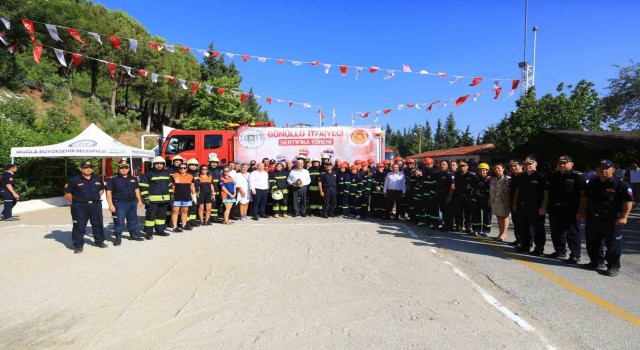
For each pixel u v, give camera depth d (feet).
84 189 25.18
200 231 32.09
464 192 32.37
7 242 28.25
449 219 33.19
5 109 84.12
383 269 21.01
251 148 49.06
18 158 52.16
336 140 48.60
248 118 141.18
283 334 13.20
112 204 26.94
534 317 14.67
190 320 14.42
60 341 12.87
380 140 48.70
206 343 12.59
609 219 20.51
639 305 15.99
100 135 55.06
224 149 50.24
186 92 137.08
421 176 35.63
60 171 61.57
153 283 18.71
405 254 24.44
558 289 17.97
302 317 14.64
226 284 18.51
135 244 27.17
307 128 48.78
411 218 37.83
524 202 25.13
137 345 12.52
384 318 14.52
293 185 40.47
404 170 41.50
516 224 26.89
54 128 90.02
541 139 59.72
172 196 31.45
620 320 14.43
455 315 14.80
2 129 52.60
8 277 19.72
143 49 116.57
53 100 109.40
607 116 61.46
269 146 49.03
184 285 18.39
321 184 40.27
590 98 76.95
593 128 75.31
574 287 18.28
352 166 41.37
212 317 14.67
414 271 20.65
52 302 16.33
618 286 18.52
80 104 119.96
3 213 40.27
